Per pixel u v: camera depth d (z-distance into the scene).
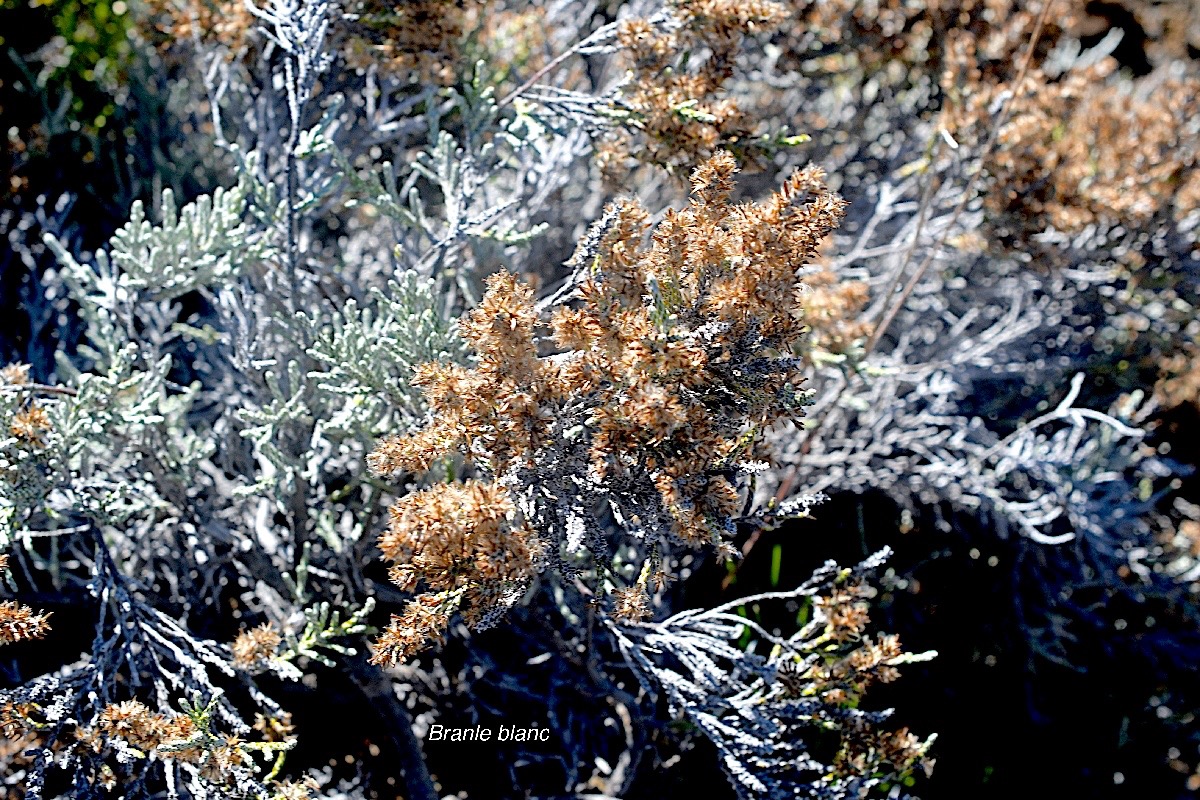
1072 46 3.78
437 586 1.53
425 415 1.87
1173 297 3.06
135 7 2.85
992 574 2.91
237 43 2.30
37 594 2.24
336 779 2.26
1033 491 2.86
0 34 3.02
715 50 2.12
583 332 1.52
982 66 2.92
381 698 2.20
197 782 1.67
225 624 2.32
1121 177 2.80
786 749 1.97
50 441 1.80
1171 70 3.84
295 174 2.35
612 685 2.20
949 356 3.01
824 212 1.52
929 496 2.81
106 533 2.21
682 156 2.11
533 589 2.07
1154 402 2.92
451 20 2.21
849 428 2.94
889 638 1.93
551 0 2.93
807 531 2.80
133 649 1.94
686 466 1.49
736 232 1.55
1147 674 2.91
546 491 1.56
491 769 2.36
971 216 2.83
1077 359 3.15
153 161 2.95
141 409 1.95
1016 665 2.82
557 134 2.21
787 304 1.56
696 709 1.88
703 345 1.54
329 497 2.18
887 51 3.11
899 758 2.00
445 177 2.11
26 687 1.73
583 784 2.35
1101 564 2.82
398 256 2.03
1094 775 2.68
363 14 2.21
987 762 2.66
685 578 2.47
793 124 3.16
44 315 2.53
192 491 2.21
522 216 2.46
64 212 2.73
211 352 2.55
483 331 1.50
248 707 2.25
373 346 1.90
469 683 2.44
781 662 1.92
